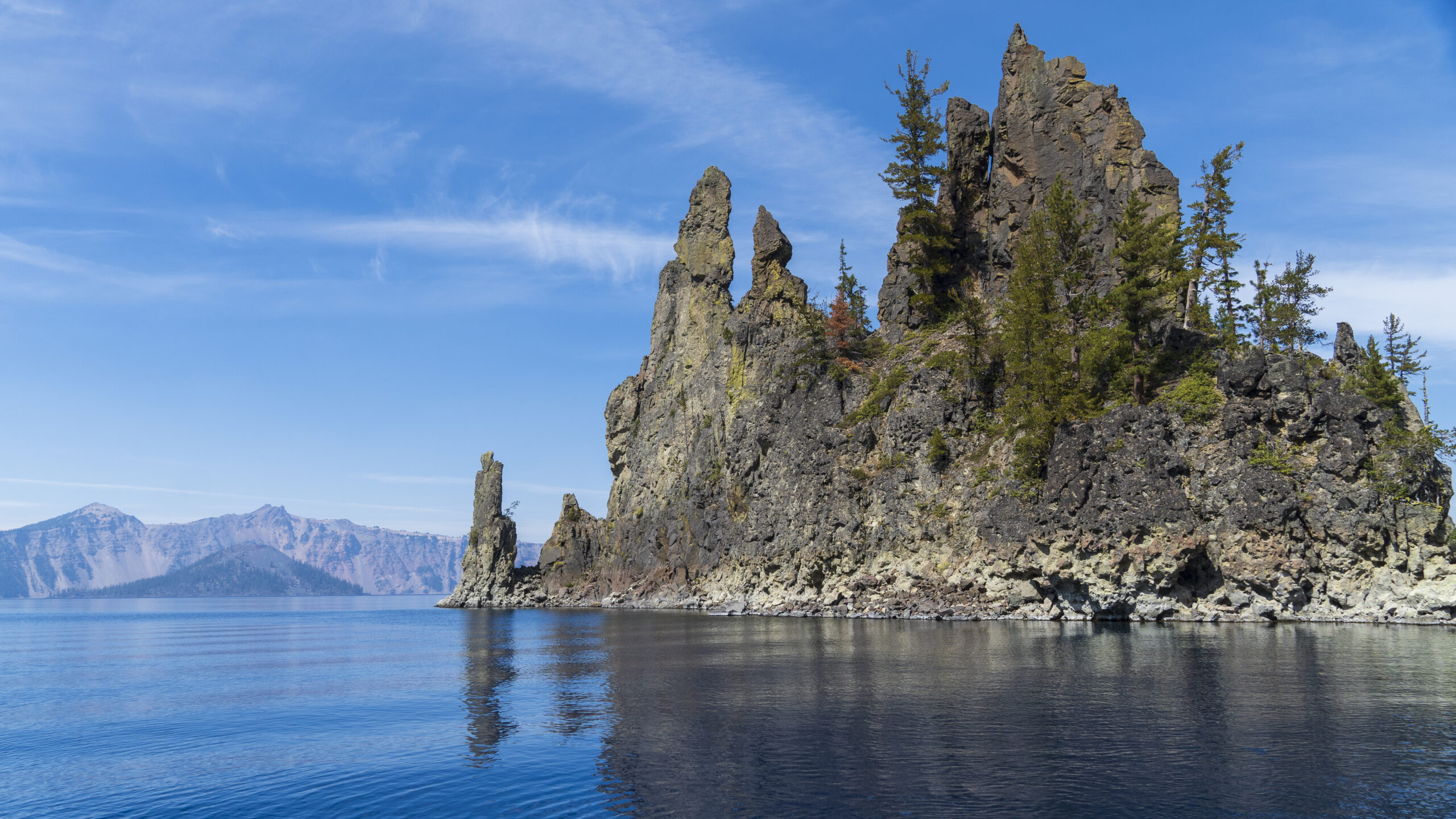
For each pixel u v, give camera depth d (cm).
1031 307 9344
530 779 2661
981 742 2925
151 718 4212
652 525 15175
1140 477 7806
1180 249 8888
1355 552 7319
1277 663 4709
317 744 3406
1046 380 8744
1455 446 7331
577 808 2336
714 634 8119
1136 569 7669
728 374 14050
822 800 2305
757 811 2223
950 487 9769
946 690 4044
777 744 2969
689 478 14462
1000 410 9844
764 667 5141
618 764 2791
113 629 14750
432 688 4991
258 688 5281
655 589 14488
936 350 11169
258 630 13412
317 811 2466
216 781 2855
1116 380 8888
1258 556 7400
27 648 9731
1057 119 11312
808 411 11838
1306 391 7744
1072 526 8075
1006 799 2280
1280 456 7694
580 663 5988
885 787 2405
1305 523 7500
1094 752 2748
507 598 18050
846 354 12319
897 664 5069
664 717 3603
